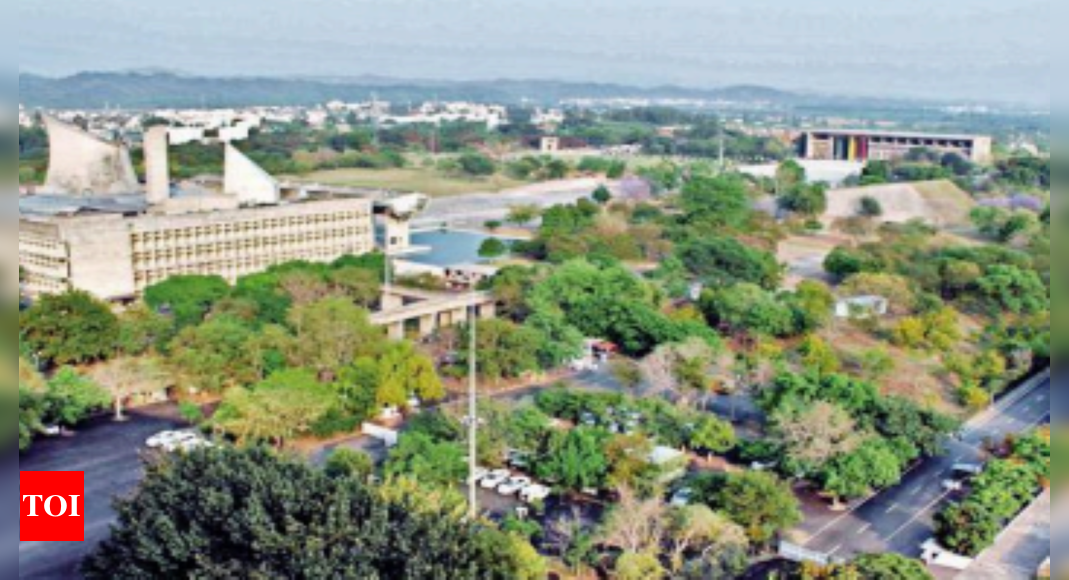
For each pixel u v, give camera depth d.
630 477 140.50
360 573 87.75
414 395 184.12
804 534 138.50
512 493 146.12
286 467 107.44
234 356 181.12
